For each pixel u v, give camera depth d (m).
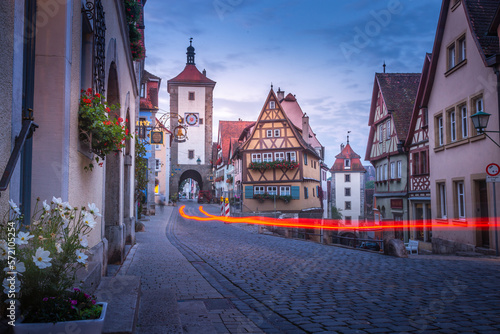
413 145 21.45
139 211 23.14
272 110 38.41
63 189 4.09
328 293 5.95
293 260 9.80
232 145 48.97
